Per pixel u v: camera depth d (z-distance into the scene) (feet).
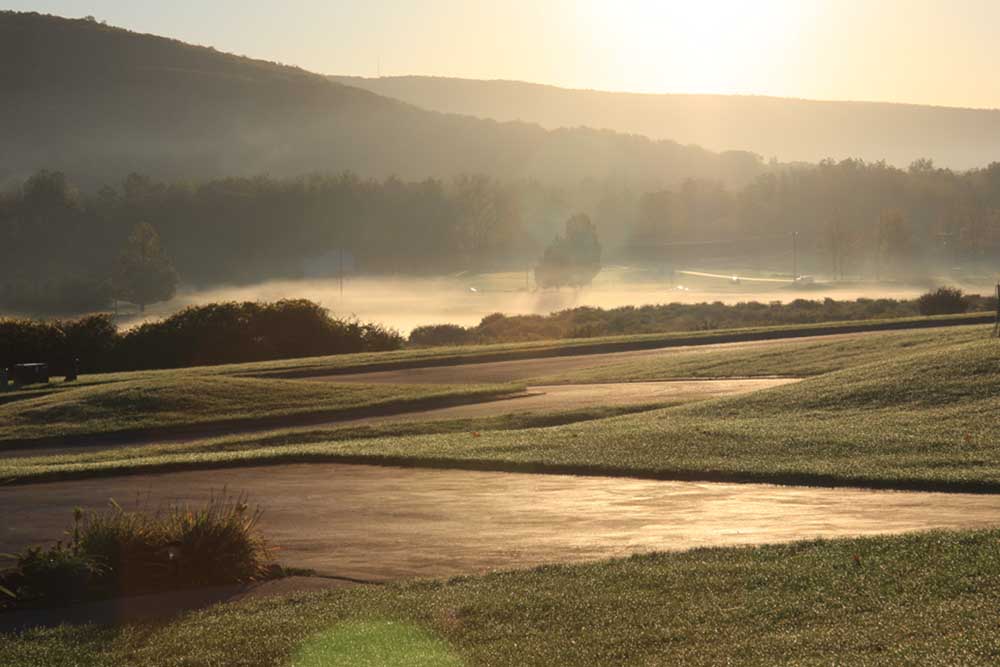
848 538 34.88
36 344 157.79
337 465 63.52
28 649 26.02
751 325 204.23
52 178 574.15
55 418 94.79
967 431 60.13
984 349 82.43
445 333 213.05
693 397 93.71
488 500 48.57
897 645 23.17
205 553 33.01
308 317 171.42
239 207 601.21
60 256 538.47
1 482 61.21
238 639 26.27
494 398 102.99
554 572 31.71
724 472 52.54
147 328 166.30
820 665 22.16
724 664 22.80
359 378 125.08
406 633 26.18
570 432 71.10
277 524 43.80
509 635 25.73
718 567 31.07
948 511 41.78
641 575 30.60
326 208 613.11
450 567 34.50
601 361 132.05
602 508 45.39
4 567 36.94
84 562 31.99
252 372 131.23
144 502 51.60
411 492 51.90
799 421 68.64
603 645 24.58
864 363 105.29
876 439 59.11
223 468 64.28
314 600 29.96
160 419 93.40
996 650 22.34
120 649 25.96
